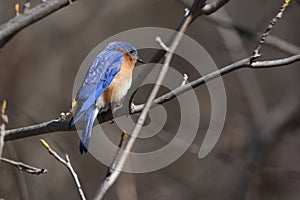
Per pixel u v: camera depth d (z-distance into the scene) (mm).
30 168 6500
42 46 15859
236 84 15570
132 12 16359
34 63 15648
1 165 13453
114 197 12227
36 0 15039
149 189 14242
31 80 15469
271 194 14375
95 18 16328
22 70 15469
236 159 13883
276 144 14477
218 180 14922
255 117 14602
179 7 16281
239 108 15375
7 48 15523
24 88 15359
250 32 12602
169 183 14602
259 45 6648
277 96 16391
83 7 16359
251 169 14016
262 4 16078
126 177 11898
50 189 14016
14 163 6488
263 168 14094
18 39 15680
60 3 6848
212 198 14734
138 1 16406
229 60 15617
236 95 15469
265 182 14320
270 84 16484
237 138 13945
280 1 14641
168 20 16297
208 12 5594
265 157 14297
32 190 13781
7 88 15242
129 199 11648
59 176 14211
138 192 14047
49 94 15508
